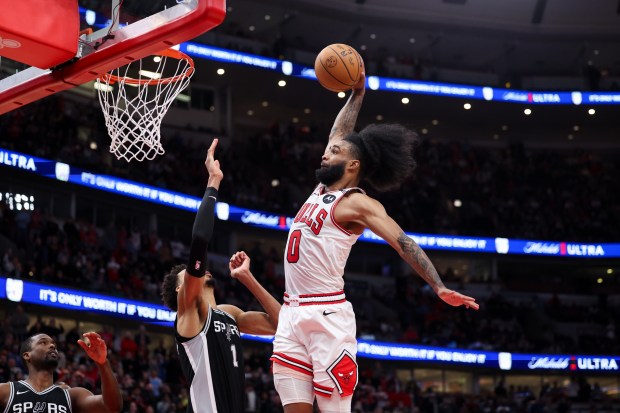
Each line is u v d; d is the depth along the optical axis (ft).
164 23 14.16
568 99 90.53
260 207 79.30
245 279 13.20
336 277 10.80
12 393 14.80
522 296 88.33
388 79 87.45
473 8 94.17
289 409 10.62
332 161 11.43
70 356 49.42
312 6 90.07
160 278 64.95
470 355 74.08
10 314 57.52
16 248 56.75
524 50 99.91
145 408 45.65
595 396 73.15
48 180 64.34
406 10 93.25
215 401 12.26
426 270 10.34
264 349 68.44
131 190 68.90
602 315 85.30
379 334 74.59
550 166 98.94
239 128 95.81
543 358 75.61
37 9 14.82
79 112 73.41
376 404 61.21
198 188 76.13
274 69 82.94
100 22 15.34
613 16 95.20
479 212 91.50
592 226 90.17
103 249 62.75
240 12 90.22
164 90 19.03
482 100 90.63
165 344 66.23
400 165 11.57
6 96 16.67
